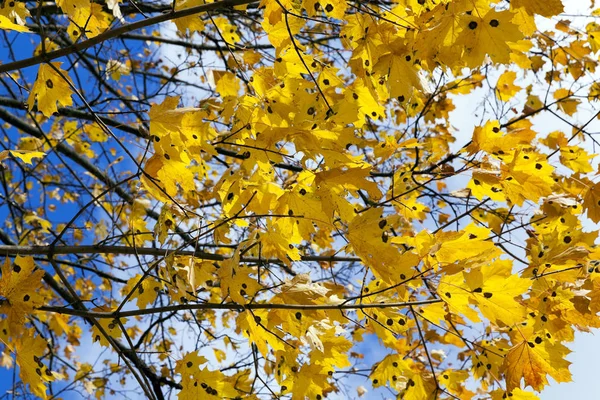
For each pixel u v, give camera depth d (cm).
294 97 238
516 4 185
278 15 221
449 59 200
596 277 211
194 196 333
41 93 227
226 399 255
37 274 207
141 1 463
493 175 212
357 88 256
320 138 212
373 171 394
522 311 191
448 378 298
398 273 197
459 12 191
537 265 224
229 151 364
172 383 357
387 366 300
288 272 404
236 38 349
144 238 324
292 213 213
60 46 448
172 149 209
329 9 215
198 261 258
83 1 212
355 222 195
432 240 202
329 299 227
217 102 284
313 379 252
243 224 235
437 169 285
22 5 251
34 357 211
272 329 224
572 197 262
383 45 216
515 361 230
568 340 224
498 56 191
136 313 214
